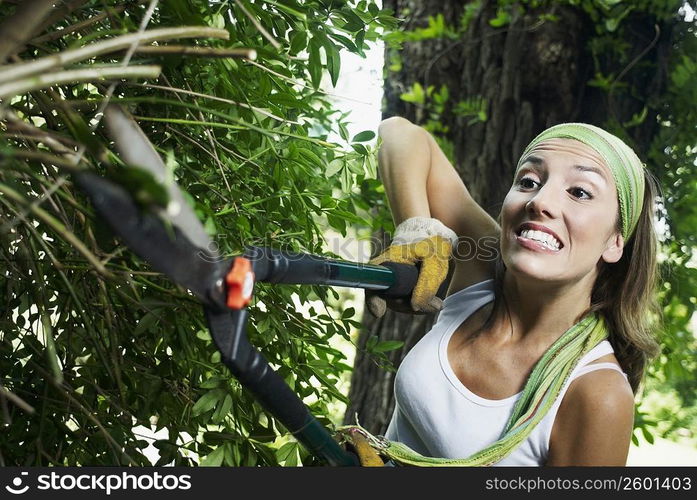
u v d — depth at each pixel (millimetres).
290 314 1387
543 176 1305
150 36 738
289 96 1273
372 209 2312
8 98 743
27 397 1283
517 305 1378
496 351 1369
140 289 1375
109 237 976
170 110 1293
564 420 1271
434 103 2736
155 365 1358
